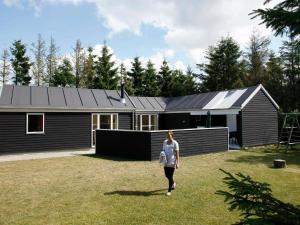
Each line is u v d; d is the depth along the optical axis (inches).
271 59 1620.3
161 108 1119.0
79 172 506.9
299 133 898.7
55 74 1768.0
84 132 855.7
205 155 706.8
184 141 687.1
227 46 1798.7
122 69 2057.1
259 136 887.7
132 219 279.6
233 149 816.3
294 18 113.3
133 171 510.9
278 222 106.7
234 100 890.1
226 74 1788.9
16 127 755.4
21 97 792.3
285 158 668.7
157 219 279.4
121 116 930.7
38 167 562.3
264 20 123.3
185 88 1868.8
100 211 302.2
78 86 1788.9
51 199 344.8
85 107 846.5
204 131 732.7
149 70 1925.4
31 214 294.5
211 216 287.1
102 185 410.3
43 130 791.7
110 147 724.7
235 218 281.6
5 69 1798.7
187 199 342.3
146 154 638.5
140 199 342.6
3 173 503.2
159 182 426.6
